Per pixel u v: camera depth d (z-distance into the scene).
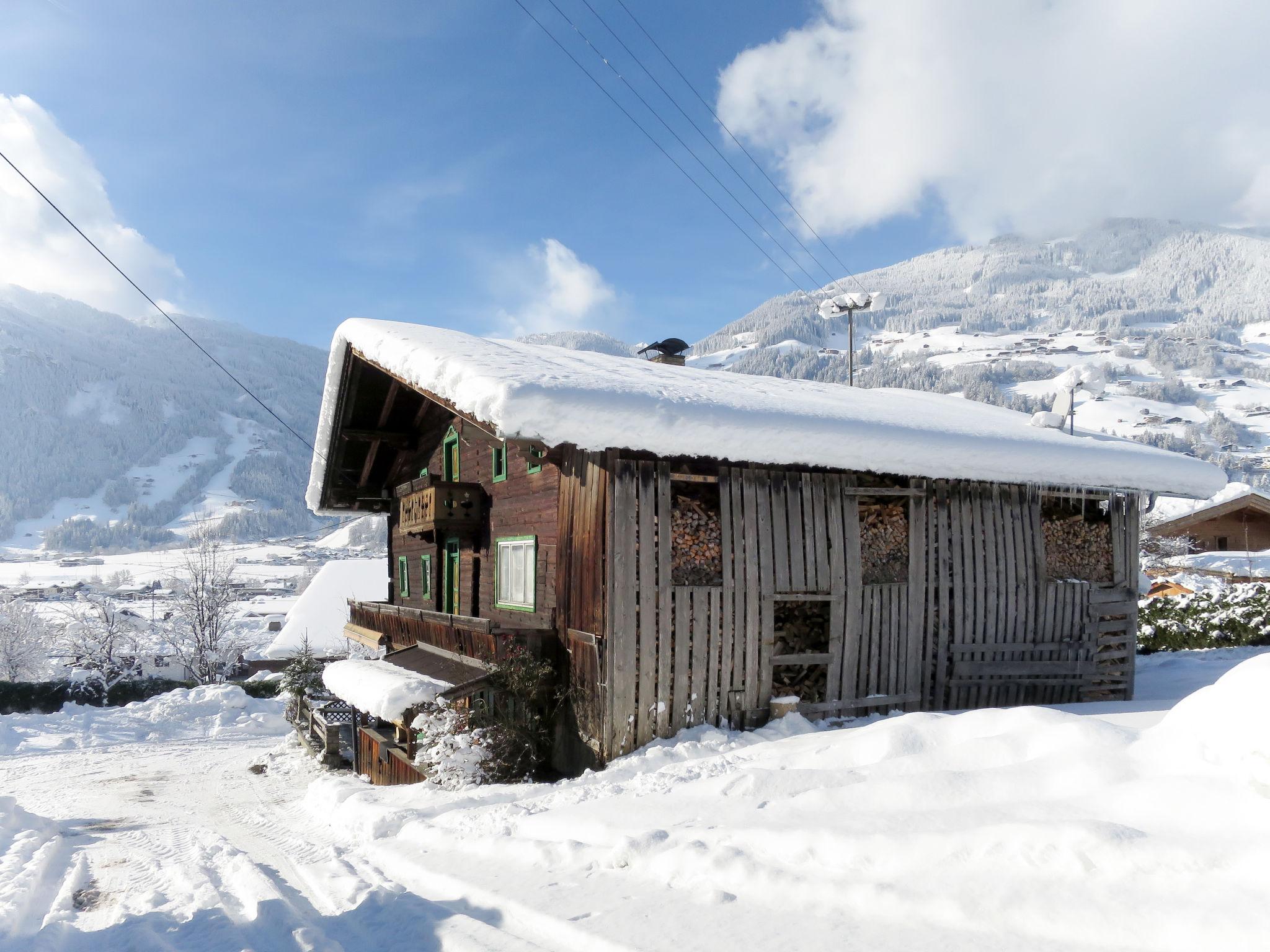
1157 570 33.09
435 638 14.19
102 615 42.28
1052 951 3.70
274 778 15.18
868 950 4.00
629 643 9.46
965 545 11.84
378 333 11.73
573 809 7.49
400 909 5.84
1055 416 15.28
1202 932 3.46
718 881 5.22
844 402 12.63
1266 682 4.71
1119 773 5.08
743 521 10.27
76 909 7.02
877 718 10.84
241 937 5.49
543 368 9.86
